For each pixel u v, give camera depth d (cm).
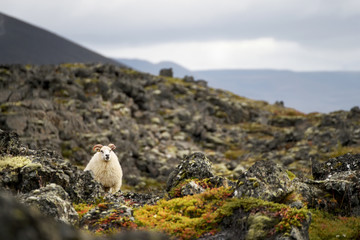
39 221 1342
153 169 12750
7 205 1272
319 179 3819
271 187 2938
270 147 14600
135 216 2827
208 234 2566
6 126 11938
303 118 19025
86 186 3475
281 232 2320
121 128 15125
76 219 2669
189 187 3356
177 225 2677
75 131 13588
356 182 3272
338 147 12812
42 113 13450
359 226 2773
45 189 2703
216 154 14600
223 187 3253
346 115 16575
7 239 1150
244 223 2494
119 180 4112
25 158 3425
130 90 19150
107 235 2462
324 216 3042
